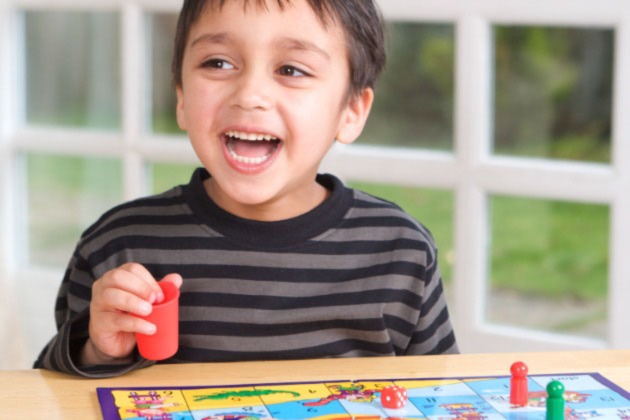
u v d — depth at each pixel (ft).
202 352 5.10
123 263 5.20
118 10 9.46
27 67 10.14
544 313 8.09
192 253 5.18
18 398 3.96
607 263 7.77
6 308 10.37
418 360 4.44
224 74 4.62
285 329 5.12
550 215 7.90
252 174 4.64
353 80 4.96
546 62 7.79
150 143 9.43
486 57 7.93
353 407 3.78
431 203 8.27
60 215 10.21
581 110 7.70
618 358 4.50
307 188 5.22
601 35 7.57
